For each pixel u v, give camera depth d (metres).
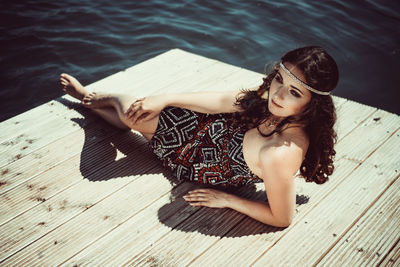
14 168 2.51
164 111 2.36
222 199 2.24
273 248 2.03
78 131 2.89
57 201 2.28
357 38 6.30
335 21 6.79
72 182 2.42
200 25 6.43
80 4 6.75
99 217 2.18
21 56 5.23
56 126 2.94
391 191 2.43
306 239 2.08
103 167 2.56
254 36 6.20
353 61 5.78
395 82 5.39
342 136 2.93
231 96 2.32
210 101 2.34
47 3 6.64
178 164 2.38
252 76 3.81
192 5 7.09
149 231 2.11
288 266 1.93
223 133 2.18
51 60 5.24
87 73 5.08
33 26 5.90
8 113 4.35
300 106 1.75
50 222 2.14
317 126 1.83
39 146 2.72
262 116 2.00
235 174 2.24
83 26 6.08
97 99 2.88
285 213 1.97
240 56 5.72
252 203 2.16
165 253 1.99
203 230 2.13
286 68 1.70
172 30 6.23
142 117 2.41
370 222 2.20
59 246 2.00
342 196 2.38
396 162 2.68
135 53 5.58
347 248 2.03
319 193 2.40
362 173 2.57
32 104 4.51
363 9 7.28
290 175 1.83
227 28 6.39
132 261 1.94
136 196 2.34
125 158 2.65
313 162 1.98
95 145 2.76
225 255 1.98
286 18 6.80
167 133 2.35
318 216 2.23
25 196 2.30
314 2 7.49
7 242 2.01
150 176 2.50
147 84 3.62
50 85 4.81
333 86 1.71
